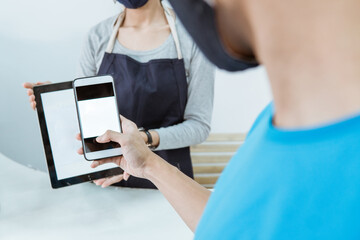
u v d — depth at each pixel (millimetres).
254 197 321
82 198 1210
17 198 1212
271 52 260
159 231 1027
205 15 304
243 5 274
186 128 1629
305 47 245
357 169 253
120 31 1735
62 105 1131
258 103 2709
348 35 233
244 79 2662
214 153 2764
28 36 2645
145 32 1708
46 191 1254
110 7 2598
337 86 245
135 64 1665
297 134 281
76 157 1145
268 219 302
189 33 333
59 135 1132
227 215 349
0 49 2656
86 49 1751
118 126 1095
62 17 2617
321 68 246
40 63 2703
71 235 1021
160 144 1573
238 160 411
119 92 1675
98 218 1096
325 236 261
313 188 270
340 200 257
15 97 2758
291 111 282
